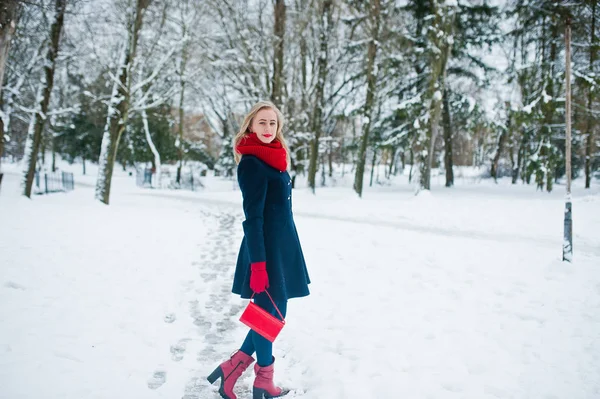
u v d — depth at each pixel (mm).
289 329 3869
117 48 15266
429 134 16844
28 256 5535
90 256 5883
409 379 2904
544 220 10078
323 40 20156
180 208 13711
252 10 20016
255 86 21438
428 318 4094
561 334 3709
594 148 22719
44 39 13328
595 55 15828
